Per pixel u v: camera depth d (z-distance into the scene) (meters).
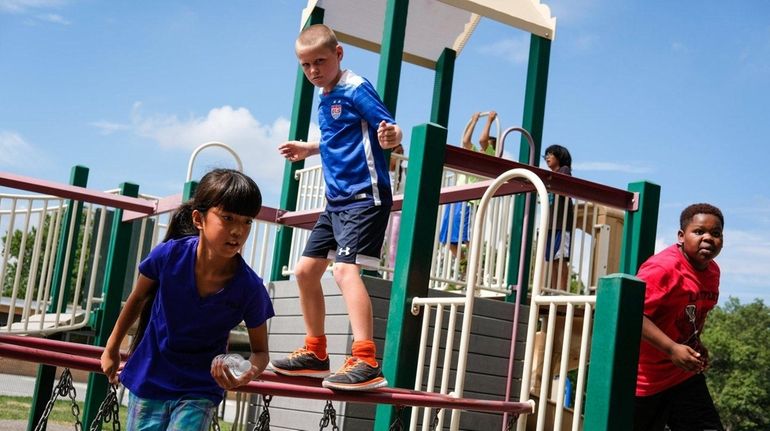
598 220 8.22
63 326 8.02
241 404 8.17
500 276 7.72
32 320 8.26
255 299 3.01
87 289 8.88
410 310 4.70
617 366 3.83
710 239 4.39
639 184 5.81
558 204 8.08
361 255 4.02
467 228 8.16
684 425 4.58
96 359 3.39
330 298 7.22
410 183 4.84
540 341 7.53
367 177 4.11
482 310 7.52
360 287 3.95
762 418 71.06
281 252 8.34
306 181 8.34
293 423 7.39
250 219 2.85
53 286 8.72
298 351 4.10
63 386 3.33
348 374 3.73
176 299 2.94
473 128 8.66
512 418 4.35
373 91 4.24
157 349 2.97
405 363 4.66
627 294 3.90
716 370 73.38
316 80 4.27
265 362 3.08
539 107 8.31
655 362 4.55
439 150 4.84
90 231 8.92
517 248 7.90
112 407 3.21
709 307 4.55
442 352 7.29
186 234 3.07
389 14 7.47
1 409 10.48
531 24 8.38
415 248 4.72
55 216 8.28
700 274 4.48
